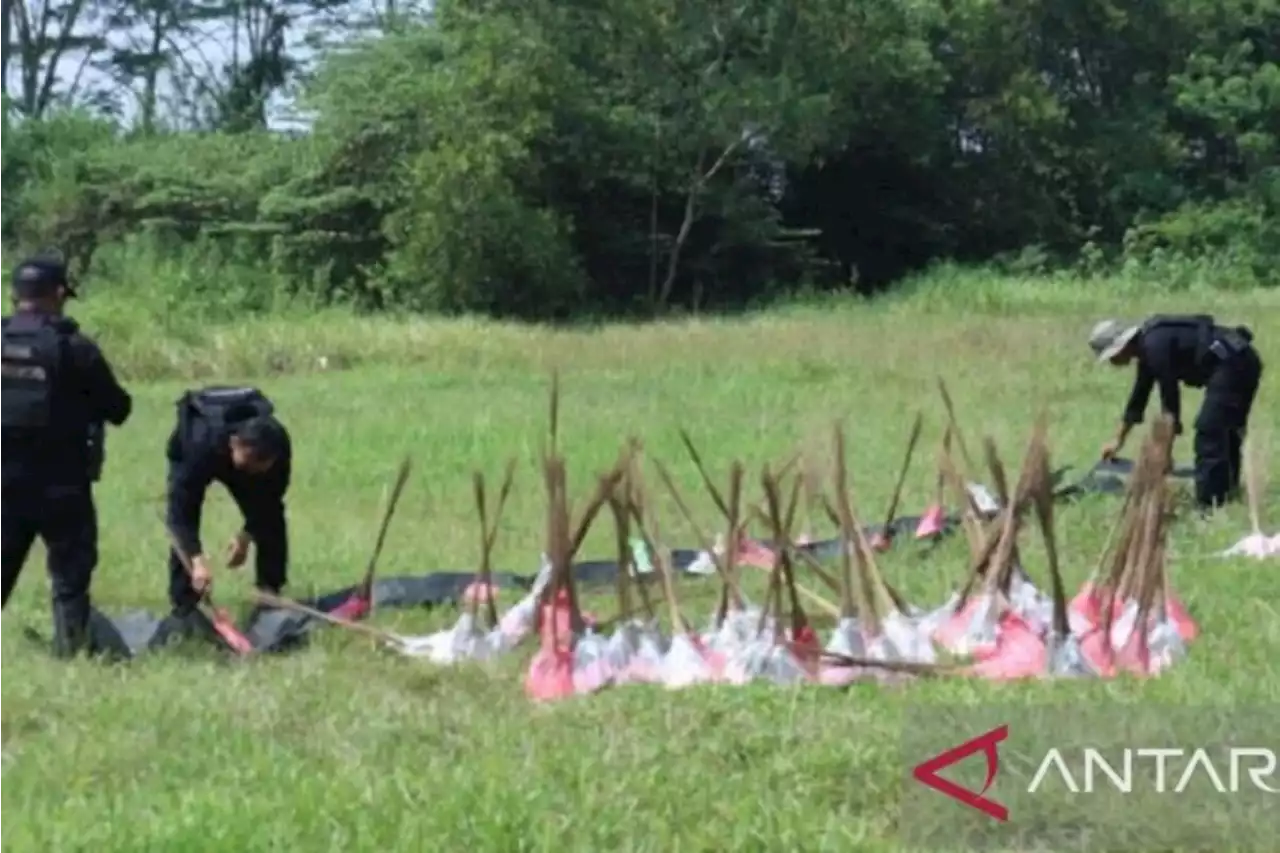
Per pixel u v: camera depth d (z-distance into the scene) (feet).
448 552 34.91
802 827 18.49
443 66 122.62
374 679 25.04
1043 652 24.35
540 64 118.42
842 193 144.15
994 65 143.95
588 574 32.45
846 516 25.11
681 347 78.18
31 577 32.68
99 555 34.83
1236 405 36.40
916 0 141.59
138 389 70.54
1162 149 147.84
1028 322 90.84
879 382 62.64
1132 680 23.68
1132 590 25.46
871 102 137.08
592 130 123.24
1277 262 138.72
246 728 22.47
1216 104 146.72
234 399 27.63
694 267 132.87
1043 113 143.02
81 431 26.73
